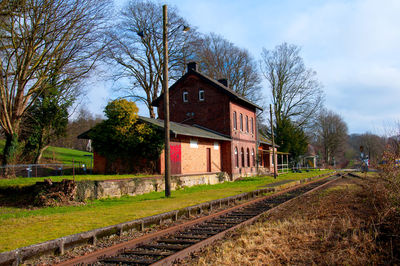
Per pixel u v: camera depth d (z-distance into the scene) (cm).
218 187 2166
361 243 636
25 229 793
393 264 557
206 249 654
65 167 2658
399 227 714
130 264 582
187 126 2747
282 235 753
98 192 1452
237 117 3206
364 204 1119
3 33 1881
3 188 1398
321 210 1056
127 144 2048
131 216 962
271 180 2766
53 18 1866
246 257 593
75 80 2148
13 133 1989
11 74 1962
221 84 3381
